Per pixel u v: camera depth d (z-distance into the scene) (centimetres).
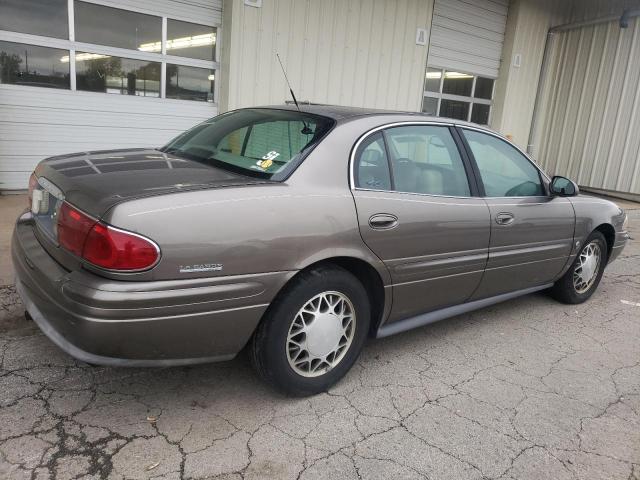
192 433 253
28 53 621
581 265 465
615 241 492
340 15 845
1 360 305
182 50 731
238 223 241
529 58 1172
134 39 688
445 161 348
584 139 1191
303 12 802
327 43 843
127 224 217
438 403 296
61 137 667
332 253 272
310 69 837
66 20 635
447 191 342
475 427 276
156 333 227
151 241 219
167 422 260
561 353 374
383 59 922
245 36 754
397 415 281
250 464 235
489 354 364
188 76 747
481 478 238
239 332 251
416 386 313
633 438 278
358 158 298
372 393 302
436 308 352
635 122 1095
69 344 233
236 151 308
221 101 777
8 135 632
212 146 322
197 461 234
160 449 240
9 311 356
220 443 247
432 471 240
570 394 318
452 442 262
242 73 766
